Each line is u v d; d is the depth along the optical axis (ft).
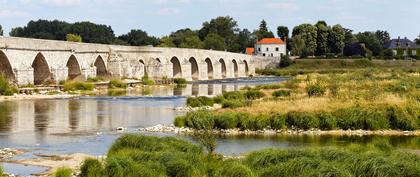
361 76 373.81
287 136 164.04
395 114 176.24
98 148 143.95
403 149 139.33
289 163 101.50
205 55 580.71
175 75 544.21
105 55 444.14
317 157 107.34
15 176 107.96
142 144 126.52
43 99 294.66
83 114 223.51
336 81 309.83
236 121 175.94
